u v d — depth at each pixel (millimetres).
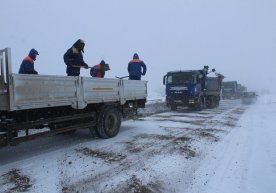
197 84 18281
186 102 18203
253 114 16438
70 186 4969
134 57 11430
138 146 7664
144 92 11203
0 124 5746
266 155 7125
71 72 8844
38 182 5125
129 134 9398
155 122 12336
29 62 7434
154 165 6090
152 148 7449
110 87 8828
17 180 5199
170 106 18875
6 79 5500
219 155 7039
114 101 9062
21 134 6312
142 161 6336
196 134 9461
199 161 6512
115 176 5434
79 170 5746
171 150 7266
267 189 5066
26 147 7559
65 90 6965
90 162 6250
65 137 8922
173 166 6074
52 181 5176
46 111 6941
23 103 5770
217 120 13266
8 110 5539
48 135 6816
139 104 11195
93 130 8656
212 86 21594
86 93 7742
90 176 5426
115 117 9086
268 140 8812
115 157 6625
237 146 7984
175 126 11148
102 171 5691
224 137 9148
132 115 10469
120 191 4785
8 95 5496
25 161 6289
